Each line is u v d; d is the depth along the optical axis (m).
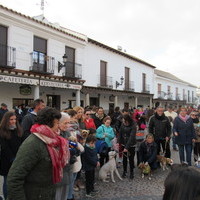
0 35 11.88
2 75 11.31
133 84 24.97
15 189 2.28
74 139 4.12
